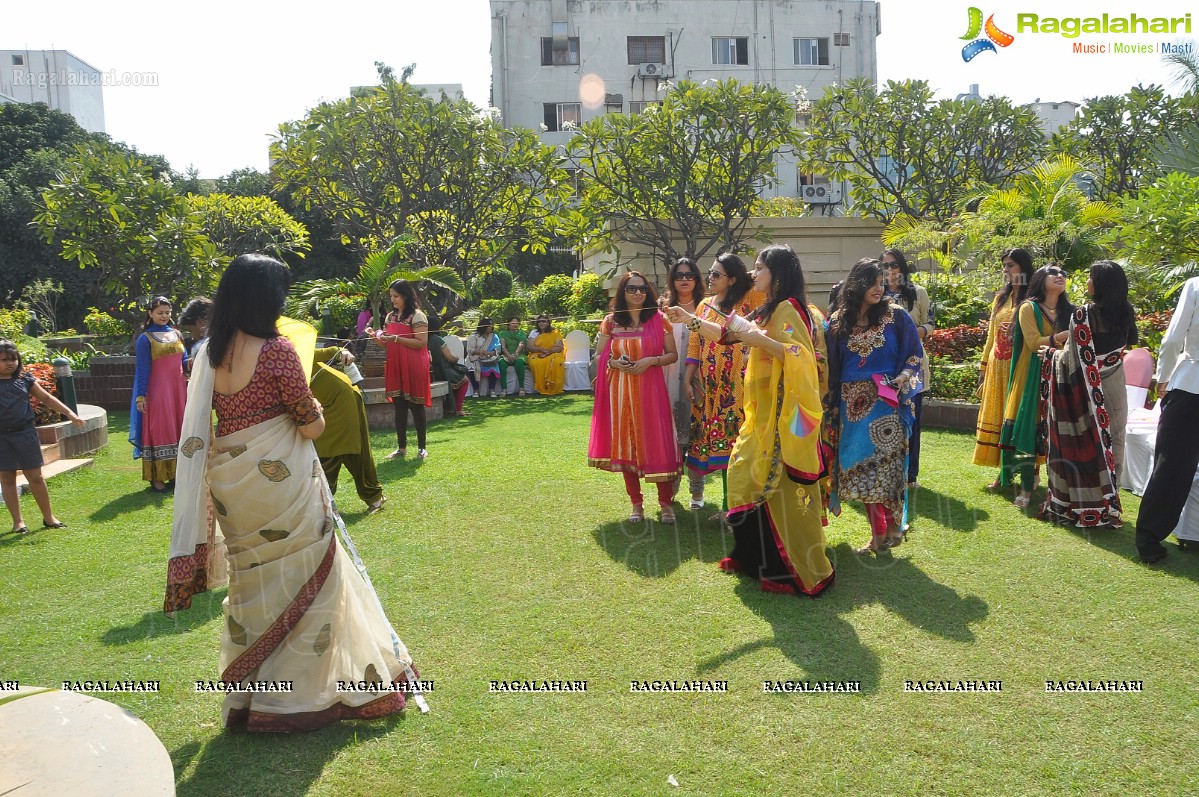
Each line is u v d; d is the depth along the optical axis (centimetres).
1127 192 1532
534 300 1766
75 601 411
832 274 1593
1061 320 507
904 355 431
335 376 528
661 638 350
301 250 2681
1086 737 272
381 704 292
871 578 408
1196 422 408
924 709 290
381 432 902
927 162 1591
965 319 1000
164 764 204
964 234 1245
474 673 324
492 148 1438
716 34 2827
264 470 275
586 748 272
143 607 402
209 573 294
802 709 292
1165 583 393
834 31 2848
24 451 533
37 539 520
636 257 1569
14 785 193
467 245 1506
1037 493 550
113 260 1320
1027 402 514
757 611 374
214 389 279
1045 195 1217
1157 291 939
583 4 2803
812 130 1650
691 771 259
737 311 469
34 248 2403
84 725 220
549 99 2823
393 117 1380
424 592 405
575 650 341
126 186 1284
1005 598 380
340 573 294
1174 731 274
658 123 1402
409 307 718
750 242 1574
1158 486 417
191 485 279
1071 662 321
